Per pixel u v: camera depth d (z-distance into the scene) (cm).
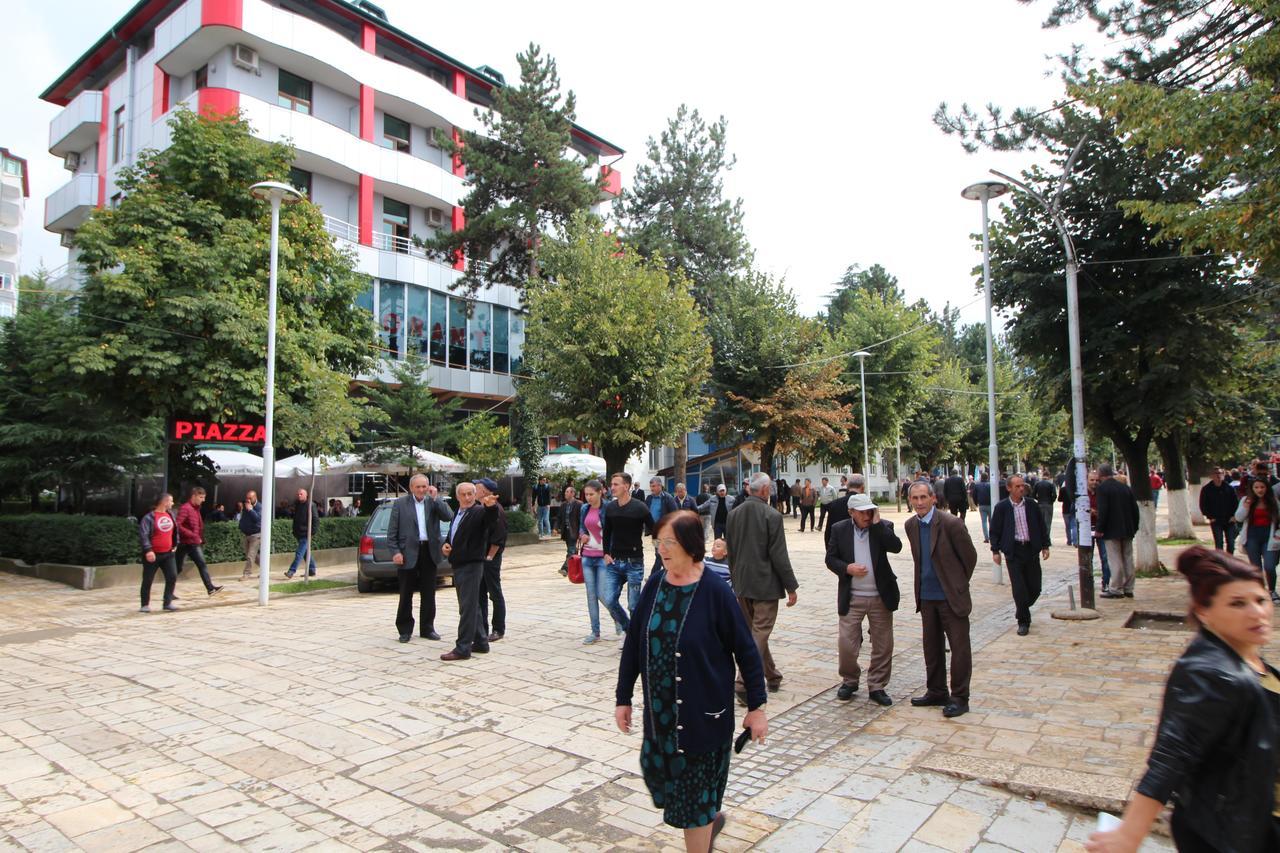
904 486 4119
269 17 2505
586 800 448
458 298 2933
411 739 555
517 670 757
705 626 324
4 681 742
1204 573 229
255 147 1723
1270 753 209
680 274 2573
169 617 1143
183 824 417
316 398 1639
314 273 1875
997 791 452
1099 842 221
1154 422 1254
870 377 3741
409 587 906
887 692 681
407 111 3017
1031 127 1016
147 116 2692
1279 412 1988
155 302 1506
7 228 6881
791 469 4728
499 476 2439
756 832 405
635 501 872
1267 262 703
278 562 1745
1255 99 654
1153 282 1259
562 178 2588
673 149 3441
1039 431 5341
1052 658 774
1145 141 767
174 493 1923
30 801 449
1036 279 1358
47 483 2059
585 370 2178
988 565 1620
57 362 1577
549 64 2709
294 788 467
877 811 429
